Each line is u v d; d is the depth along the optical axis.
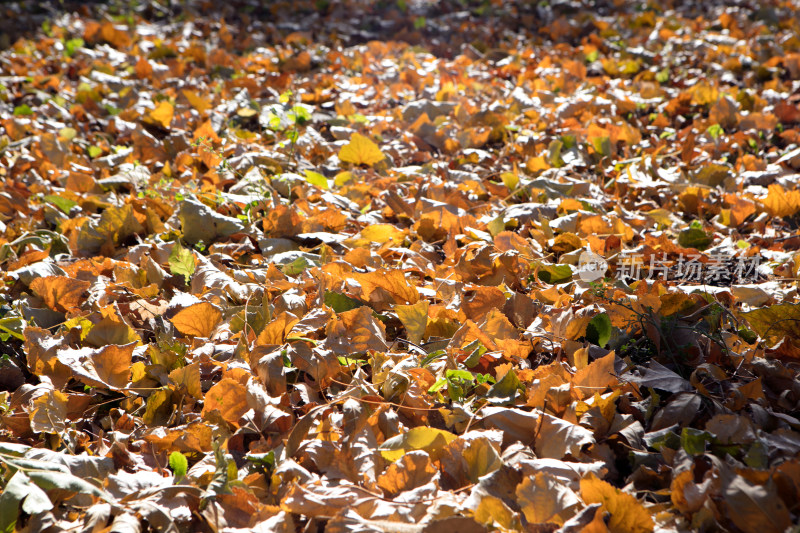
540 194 2.20
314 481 1.65
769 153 2.43
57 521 1.62
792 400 1.74
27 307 1.90
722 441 1.67
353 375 1.79
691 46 3.54
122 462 1.70
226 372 1.77
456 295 1.91
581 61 3.45
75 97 2.91
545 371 1.76
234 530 1.60
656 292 1.89
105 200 2.24
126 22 4.28
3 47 3.81
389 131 2.58
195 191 2.20
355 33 4.23
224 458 1.65
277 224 2.09
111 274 2.00
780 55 3.23
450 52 3.86
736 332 1.84
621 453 1.69
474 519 1.58
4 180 2.32
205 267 1.96
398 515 1.60
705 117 2.68
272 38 4.09
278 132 2.49
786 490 1.61
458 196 2.19
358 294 1.92
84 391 1.79
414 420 1.73
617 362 1.77
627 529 1.59
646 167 2.33
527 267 1.98
